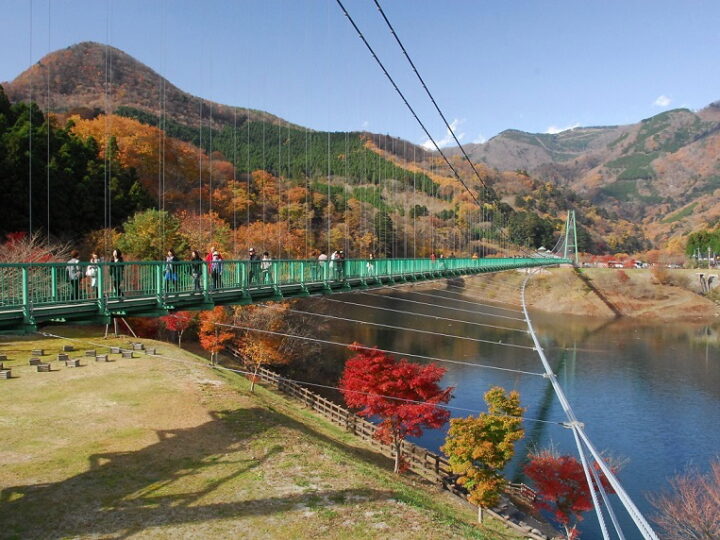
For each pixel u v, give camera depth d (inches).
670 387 1508.4
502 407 734.5
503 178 7455.7
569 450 1023.6
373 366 816.3
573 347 2063.2
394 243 2979.8
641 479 936.9
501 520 686.5
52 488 476.1
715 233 4665.4
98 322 480.4
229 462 557.6
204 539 413.4
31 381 796.6
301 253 2046.0
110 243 1435.8
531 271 3518.7
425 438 1049.5
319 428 901.2
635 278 3454.7
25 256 1050.1
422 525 462.3
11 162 1455.5
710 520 738.8
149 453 564.4
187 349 1323.8
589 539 733.9
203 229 1692.9
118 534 412.8
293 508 469.7
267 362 1163.9
